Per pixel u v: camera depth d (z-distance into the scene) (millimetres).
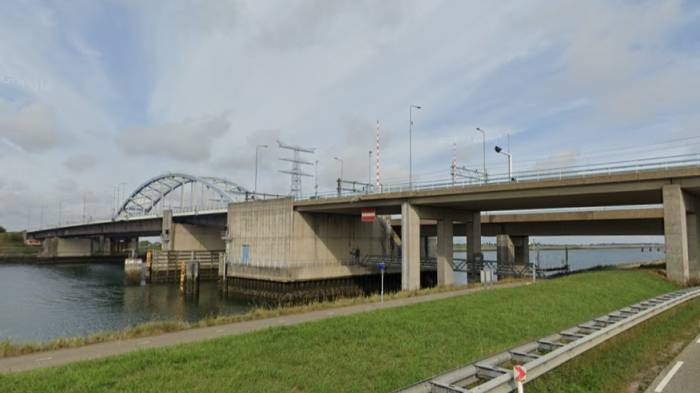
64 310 52750
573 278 29234
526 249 70125
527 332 14742
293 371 10102
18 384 9375
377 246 71625
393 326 14602
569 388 9742
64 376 9805
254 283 64438
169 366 10469
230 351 11633
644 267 49281
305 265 60594
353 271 66250
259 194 79500
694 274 37969
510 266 49969
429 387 8180
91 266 127125
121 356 11531
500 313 17250
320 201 56406
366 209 55125
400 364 10836
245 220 67750
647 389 10312
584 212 59062
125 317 47906
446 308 18266
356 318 15789
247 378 9656
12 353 13422
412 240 48531
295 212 60281
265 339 12891
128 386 9102
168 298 63438
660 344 14453
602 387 10164
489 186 42344
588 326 13602
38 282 84000
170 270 81125
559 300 20625
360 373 10125
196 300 61750
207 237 93312
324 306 23422
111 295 66062
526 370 8766
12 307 54812
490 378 9094
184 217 87188
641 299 23594
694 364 12281
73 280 87375
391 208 55906
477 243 56406
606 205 50250
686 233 37188
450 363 10922
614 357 12031
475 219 56625
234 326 17531
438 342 12984
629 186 36000
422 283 69625
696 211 40062
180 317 47469
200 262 84875
